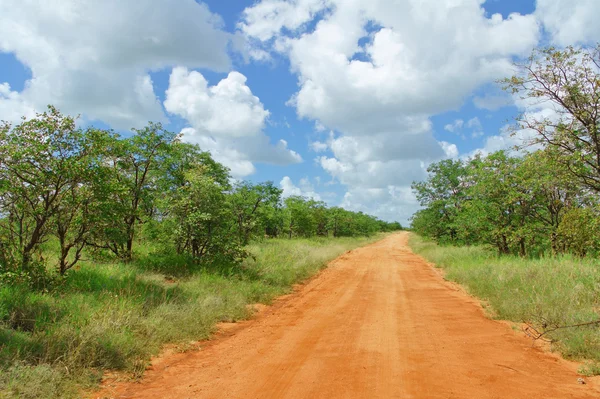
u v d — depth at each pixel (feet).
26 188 27.17
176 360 20.25
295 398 15.03
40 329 19.69
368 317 29.78
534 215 56.08
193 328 24.84
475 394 15.17
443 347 21.74
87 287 28.45
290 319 29.89
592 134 31.78
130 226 42.22
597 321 21.42
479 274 44.32
